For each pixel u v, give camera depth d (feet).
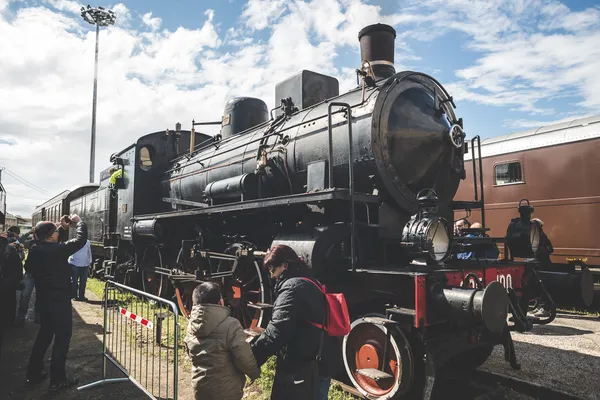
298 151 17.46
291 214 17.95
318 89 20.70
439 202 16.47
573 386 13.66
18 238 30.17
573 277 14.76
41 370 14.70
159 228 25.39
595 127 28.32
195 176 26.21
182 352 17.78
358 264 14.16
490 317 10.77
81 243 14.65
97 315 24.84
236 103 27.78
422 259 12.45
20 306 23.04
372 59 18.19
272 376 14.32
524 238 15.72
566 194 29.48
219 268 20.59
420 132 15.61
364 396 12.67
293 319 8.27
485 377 14.98
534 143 31.53
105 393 13.85
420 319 11.31
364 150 14.67
